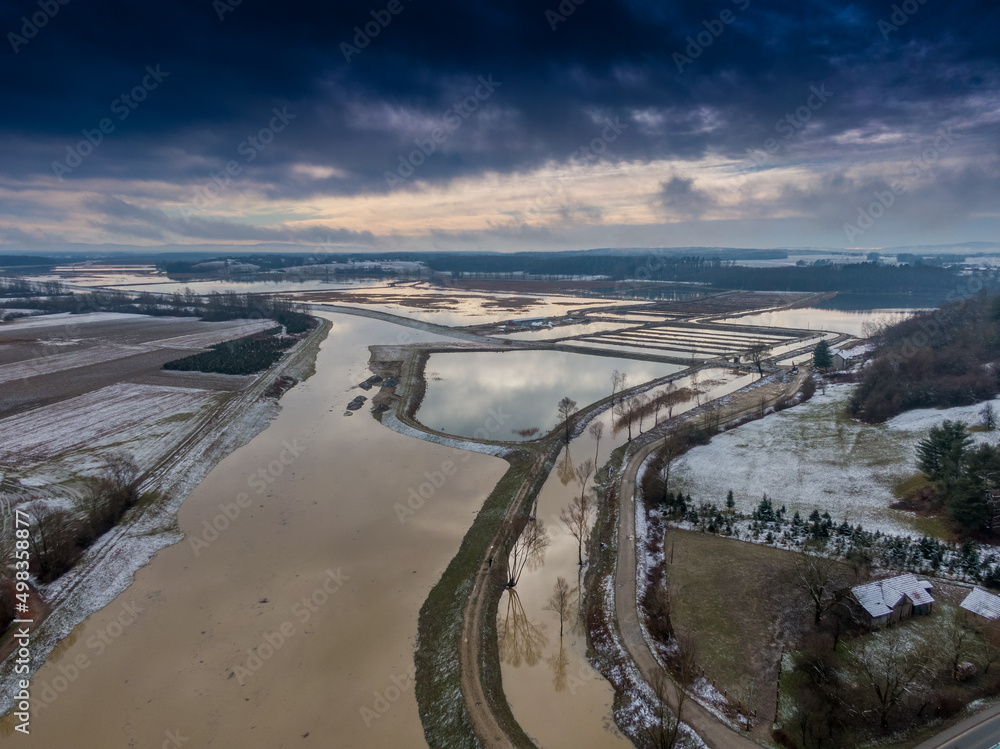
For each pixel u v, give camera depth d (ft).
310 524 210.59
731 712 124.06
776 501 218.79
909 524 193.57
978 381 295.69
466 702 129.49
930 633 143.23
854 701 122.11
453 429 311.27
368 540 200.03
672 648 144.05
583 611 163.84
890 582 151.84
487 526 202.28
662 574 175.83
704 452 269.85
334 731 125.18
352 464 262.47
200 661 144.97
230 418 312.91
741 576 173.06
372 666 143.43
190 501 229.04
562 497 232.53
